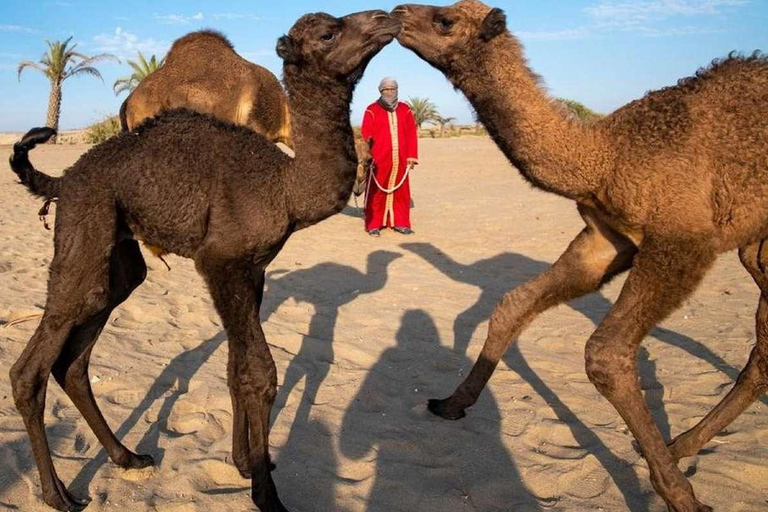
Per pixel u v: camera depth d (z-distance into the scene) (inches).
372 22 153.9
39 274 352.2
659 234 156.3
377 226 498.3
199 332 276.8
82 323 161.0
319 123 157.2
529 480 171.0
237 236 157.6
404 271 390.0
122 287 178.5
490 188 789.2
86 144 1535.4
